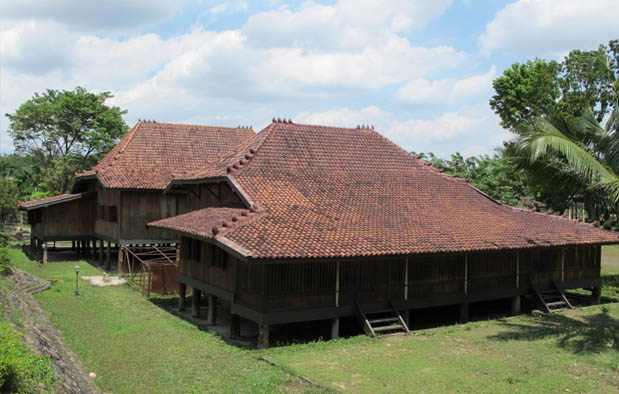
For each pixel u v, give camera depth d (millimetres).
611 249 47062
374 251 16750
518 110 44344
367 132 26656
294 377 13477
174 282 25844
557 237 22234
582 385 13297
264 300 16266
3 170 78500
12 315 14750
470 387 12945
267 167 21391
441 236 19312
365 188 22141
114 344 16359
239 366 14422
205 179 22297
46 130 53281
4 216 59875
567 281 24219
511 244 20109
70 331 17594
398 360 15102
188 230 18844
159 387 12719
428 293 19734
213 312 19828
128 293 25609
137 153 34125
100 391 12328
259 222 17219
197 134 36938
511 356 15719
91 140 52062
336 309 17609
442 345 16859
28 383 9359
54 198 36938
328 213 19141
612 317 21812
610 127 19125
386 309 18672
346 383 13102
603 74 23188
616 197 17453
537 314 22250
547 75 40375
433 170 26141
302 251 15672
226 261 18469
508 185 48438
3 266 23641
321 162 22938
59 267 34000
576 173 19562
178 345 16531
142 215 32469
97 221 36750
